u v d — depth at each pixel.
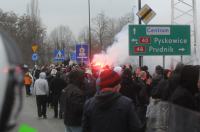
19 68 1.34
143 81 12.98
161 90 9.61
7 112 1.27
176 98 6.22
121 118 5.41
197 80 6.52
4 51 1.33
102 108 5.43
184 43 17.55
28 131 1.52
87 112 5.59
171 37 17.48
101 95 5.46
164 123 9.46
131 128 5.44
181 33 17.55
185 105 6.18
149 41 17.39
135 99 12.25
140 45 17.34
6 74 1.31
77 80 8.78
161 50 17.47
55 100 20.89
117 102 5.43
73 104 8.59
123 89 12.20
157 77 12.50
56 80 20.77
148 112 9.98
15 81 1.31
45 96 20.55
